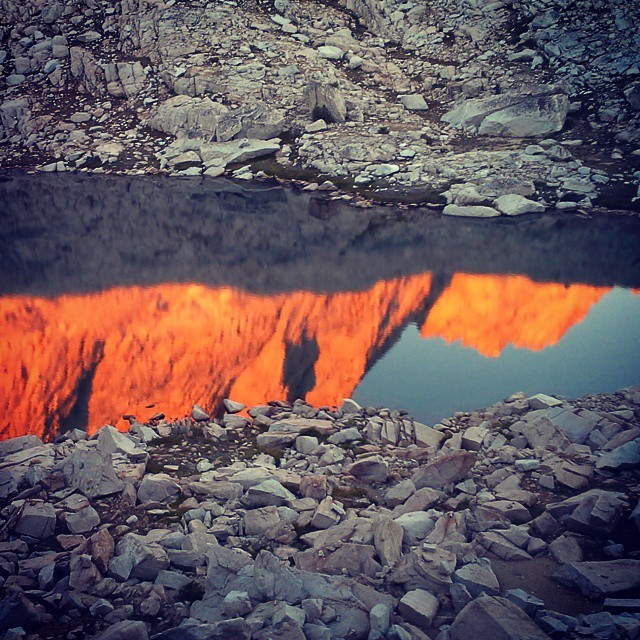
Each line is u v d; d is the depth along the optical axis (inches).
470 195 698.8
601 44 973.2
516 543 182.2
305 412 289.0
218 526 195.5
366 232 626.2
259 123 918.4
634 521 187.2
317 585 158.2
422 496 207.3
